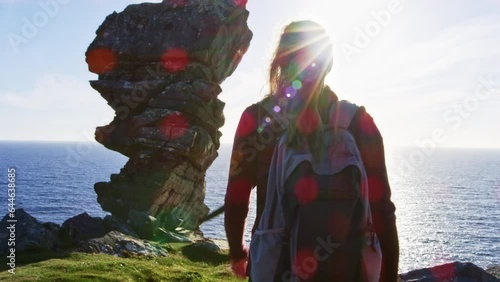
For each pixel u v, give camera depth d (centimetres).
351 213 251
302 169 254
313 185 252
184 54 2658
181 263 1655
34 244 1495
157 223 2317
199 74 2694
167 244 1892
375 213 270
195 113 2669
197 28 2675
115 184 2644
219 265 1697
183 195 2753
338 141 261
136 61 2725
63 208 13862
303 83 268
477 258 9144
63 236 1700
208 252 1833
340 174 254
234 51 2853
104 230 1861
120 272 1290
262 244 266
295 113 266
